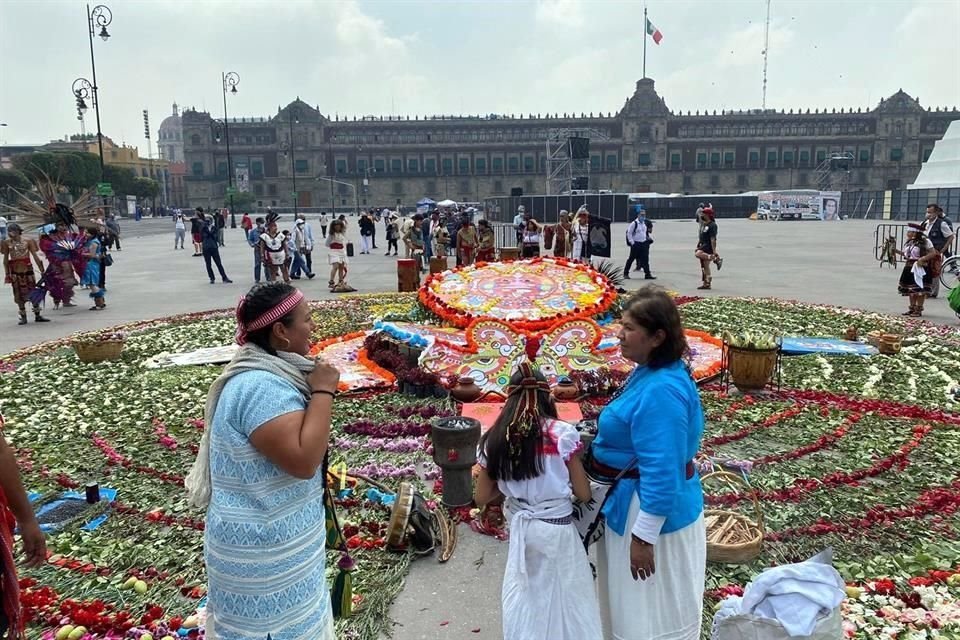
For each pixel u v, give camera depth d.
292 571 2.57
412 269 16.77
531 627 2.88
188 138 111.69
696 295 16.06
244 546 2.49
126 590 4.15
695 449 2.90
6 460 2.86
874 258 25.00
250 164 112.94
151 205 107.88
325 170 113.75
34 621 3.83
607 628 3.09
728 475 4.71
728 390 7.86
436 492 5.46
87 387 8.58
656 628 2.87
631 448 2.89
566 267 10.35
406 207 109.38
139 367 9.56
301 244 20.48
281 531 2.53
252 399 2.46
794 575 3.07
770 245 32.19
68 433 6.94
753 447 6.29
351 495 5.34
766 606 3.02
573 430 2.95
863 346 9.82
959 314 11.84
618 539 2.91
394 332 8.88
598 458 3.00
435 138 113.88
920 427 6.68
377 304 14.98
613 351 8.14
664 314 2.82
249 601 2.53
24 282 13.48
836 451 6.19
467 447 5.02
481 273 10.23
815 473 5.68
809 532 4.70
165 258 28.64
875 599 3.90
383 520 4.95
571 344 8.06
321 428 2.49
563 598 2.90
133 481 5.75
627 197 57.31
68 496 5.45
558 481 2.93
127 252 32.03
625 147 111.19
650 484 2.72
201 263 26.14
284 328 2.62
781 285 17.69
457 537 4.78
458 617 3.90
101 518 5.11
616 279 10.52
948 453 6.05
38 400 8.06
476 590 4.16
